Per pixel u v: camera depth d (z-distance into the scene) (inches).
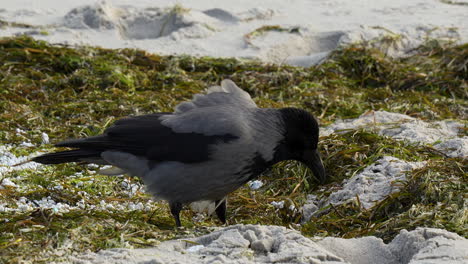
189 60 686.5
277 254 296.4
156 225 375.9
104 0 826.2
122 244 312.2
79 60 658.8
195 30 773.9
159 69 674.2
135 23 788.0
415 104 590.9
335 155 470.6
